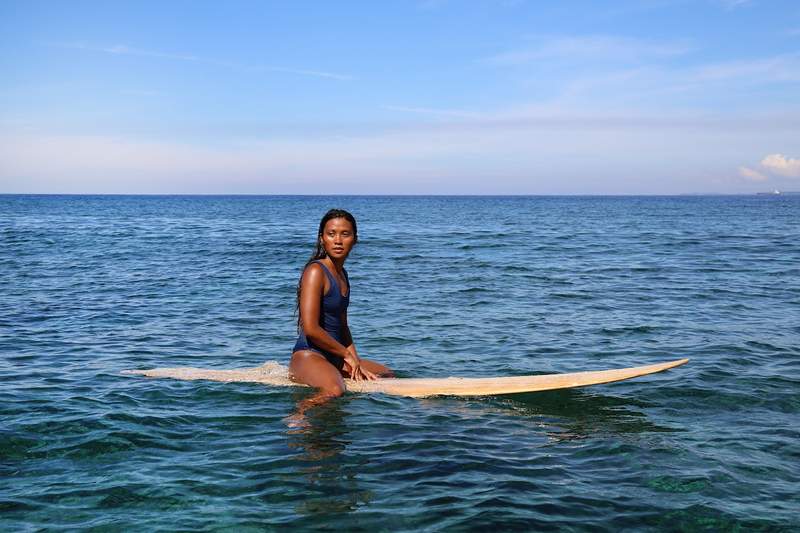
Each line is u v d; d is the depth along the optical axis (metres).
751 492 3.78
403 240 28.64
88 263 18.80
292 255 21.31
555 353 7.81
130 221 48.59
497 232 35.38
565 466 4.18
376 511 3.49
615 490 3.80
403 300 11.97
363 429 4.91
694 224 45.22
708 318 10.07
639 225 43.94
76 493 3.72
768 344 8.09
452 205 127.50
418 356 7.68
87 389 5.99
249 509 3.52
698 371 6.77
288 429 4.90
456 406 5.59
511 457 4.34
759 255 20.83
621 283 14.34
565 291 13.13
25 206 99.12
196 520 3.38
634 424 5.09
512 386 6.03
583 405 5.62
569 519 3.42
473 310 10.89
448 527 3.32
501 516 3.44
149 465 4.15
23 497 3.66
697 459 4.30
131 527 3.30
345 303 6.65
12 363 7.12
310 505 3.57
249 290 13.34
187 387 6.09
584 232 35.28
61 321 9.86
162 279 15.16
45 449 4.43
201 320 10.03
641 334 8.87
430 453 4.39
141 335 8.86
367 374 6.41
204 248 24.12
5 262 18.86
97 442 4.55
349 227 6.50
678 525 3.38
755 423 5.11
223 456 4.32
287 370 6.77
